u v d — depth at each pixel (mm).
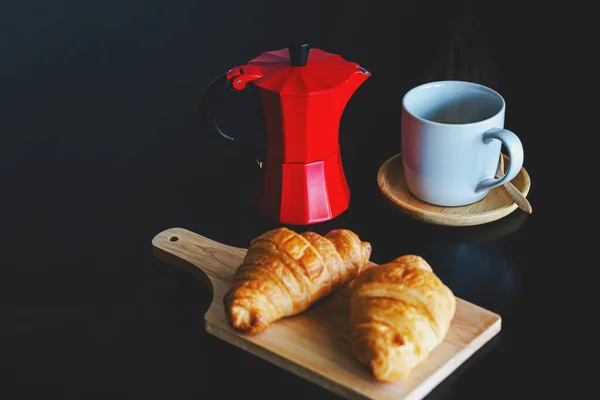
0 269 1057
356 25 1434
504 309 987
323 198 1102
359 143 1216
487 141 1066
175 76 1378
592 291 1000
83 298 1018
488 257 1045
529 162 1165
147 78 1380
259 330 951
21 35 1505
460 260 1044
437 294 931
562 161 1164
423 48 1369
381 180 1137
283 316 973
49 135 1270
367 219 1104
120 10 1555
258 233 1094
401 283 933
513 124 1224
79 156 1226
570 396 898
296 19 1470
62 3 1582
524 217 1094
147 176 1185
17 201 1154
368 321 916
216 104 1094
